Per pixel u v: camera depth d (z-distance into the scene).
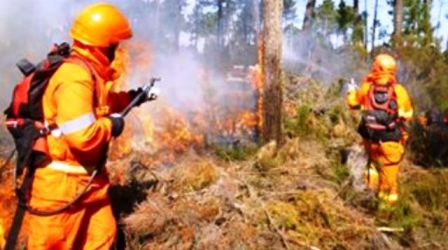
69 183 3.31
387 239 4.60
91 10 3.40
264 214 4.63
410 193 5.50
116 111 3.88
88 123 3.18
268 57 6.47
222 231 4.39
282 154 6.13
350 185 5.43
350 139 6.98
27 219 4.12
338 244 4.50
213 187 4.88
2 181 4.60
